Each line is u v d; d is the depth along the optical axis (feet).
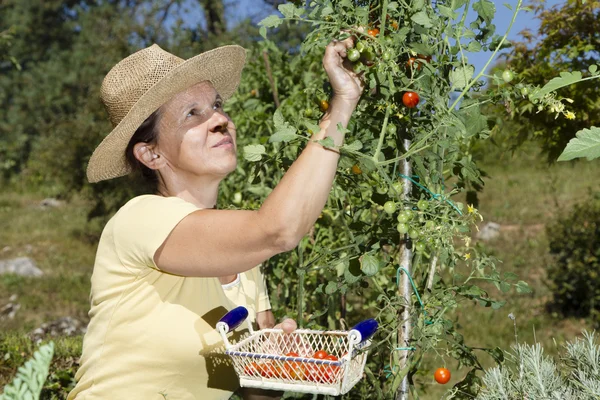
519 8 6.42
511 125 13.30
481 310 26.99
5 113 76.07
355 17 6.28
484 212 46.01
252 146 6.35
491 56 6.44
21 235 46.85
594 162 55.26
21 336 18.56
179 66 5.95
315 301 13.21
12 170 73.10
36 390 2.55
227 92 7.36
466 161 7.57
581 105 12.42
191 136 6.11
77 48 70.33
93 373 5.94
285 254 12.76
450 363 19.15
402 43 6.30
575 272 27.17
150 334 5.83
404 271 7.13
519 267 33.99
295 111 14.89
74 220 51.80
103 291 5.85
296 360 5.50
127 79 6.30
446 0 6.60
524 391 5.91
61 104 69.97
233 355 5.74
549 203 46.78
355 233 7.72
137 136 6.21
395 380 7.08
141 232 5.45
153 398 5.90
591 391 5.51
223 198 15.46
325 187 4.98
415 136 6.97
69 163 40.83
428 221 6.68
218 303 6.25
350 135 7.06
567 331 25.02
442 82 6.70
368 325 5.73
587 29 12.76
